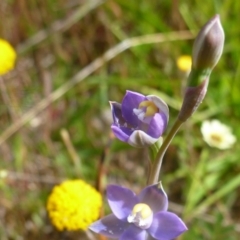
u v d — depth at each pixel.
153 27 0.29
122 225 0.11
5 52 0.21
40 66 0.28
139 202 0.10
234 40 0.28
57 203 0.15
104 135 0.26
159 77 0.27
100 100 0.26
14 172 0.24
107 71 0.28
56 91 0.25
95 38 0.29
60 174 0.24
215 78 0.27
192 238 0.20
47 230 0.22
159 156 0.10
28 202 0.22
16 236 0.22
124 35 0.29
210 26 0.09
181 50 0.28
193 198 0.22
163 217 0.10
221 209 0.22
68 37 0.29
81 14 0.29
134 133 0.09
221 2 0.30
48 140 0.25
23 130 0.25
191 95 0.09
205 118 0.26
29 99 0.27
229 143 0.23
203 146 0.25
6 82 0.26
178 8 0.30
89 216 0.15
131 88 0.27
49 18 0.29
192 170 0.24
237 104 0.26
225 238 0.19
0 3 0.29
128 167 0.25
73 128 0.26
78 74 0.26
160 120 0.09
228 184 0.22
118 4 0.29
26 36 0.29
